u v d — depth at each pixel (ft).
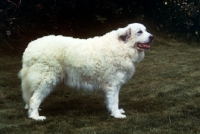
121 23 44.42
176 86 23.54
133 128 15.58
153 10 47.24
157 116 17.25
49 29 39.34
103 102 20.45
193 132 15.07
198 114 17.49
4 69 28.81
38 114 17.20
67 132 15.20
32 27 37.65
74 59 16.83
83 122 16.49
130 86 24.07
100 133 14.96
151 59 33.83
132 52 17.16
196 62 32.07
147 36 16.99
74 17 41.22
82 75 17.11
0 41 35.40
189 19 48.14
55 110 18.81
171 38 45.91
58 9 39.06
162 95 21.50
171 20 48.03
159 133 14.90
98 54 16.92
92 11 41.60
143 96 21.53
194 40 45.52
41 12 38.09
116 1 43.91
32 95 17.31
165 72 27.96
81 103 20.27
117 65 17.03
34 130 15.55
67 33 40.57
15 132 15.28
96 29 42.47
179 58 34.32
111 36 17.47
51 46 16.84
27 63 16.94
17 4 35.53
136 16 45.24
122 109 18.51
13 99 20.93
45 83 16.74
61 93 22.27
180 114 17.49
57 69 16.85
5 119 17.01
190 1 47.83
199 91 22.13
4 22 35.42
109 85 17.26
